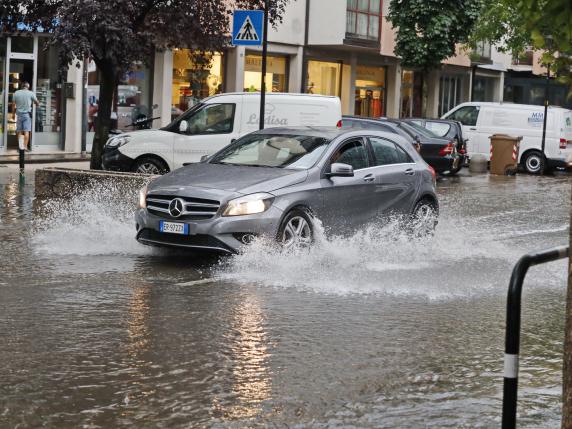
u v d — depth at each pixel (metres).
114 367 8.12
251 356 8.59
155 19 21.62
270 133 15.24
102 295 11.07
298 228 13.64
